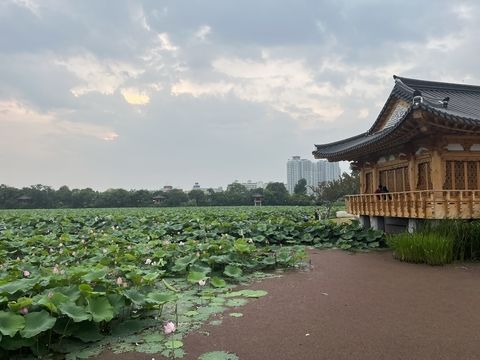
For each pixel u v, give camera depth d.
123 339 6.50
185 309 8.07
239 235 19.22
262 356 5.86
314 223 20.41
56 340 6.35
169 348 6.13
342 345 6.23
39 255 13.64
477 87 23.39
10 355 5.88
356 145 20.50
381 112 21.77
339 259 14.32
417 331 6.77
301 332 6.80
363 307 8.23
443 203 14.88
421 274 11.38
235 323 7.27
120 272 9.72
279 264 12.99
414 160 17.81
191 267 11.05
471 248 13.43
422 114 13.76
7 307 6.37
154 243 14.46
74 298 6.61
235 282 10.73
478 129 14.90
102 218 28.58
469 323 7.14
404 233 15.16
